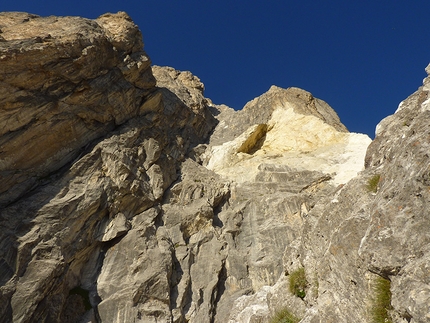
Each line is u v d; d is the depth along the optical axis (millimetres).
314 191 28938
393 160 10250
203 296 22312
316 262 12070
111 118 26828
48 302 17531
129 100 28562
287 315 12484
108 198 22812
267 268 24328
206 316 21281
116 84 27641
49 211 19688
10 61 20344
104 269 21203
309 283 12180
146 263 21656
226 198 29141
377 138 13789
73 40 24203
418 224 8109
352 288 9578
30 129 21188
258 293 19219
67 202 20547
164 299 20703
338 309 9805
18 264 17250
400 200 8711
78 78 24344
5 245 17500
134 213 24156
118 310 19578
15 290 16672
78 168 22453
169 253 22859
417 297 7332
